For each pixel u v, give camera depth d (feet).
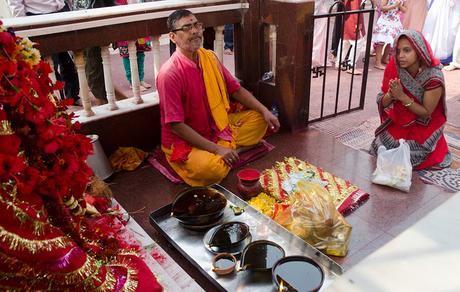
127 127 10.35
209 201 7.70
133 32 9.70
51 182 4.02
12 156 3.61
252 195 8.61
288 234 7.01
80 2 12.49
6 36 3.84
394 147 9.88
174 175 9.62
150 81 16.12
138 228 7.50
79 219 4.76
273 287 6.10
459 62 17.34
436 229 2.14
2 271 3.85
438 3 17.19
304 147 10.79
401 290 1.86
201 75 9.42
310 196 7.27
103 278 4.52
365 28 16.69
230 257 6.57
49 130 3.94
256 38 11.53
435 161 9.53
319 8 16.58
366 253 7.04
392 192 8.73
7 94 3.72
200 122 9.65
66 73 12.96
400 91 9.09
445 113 9.38
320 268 6.15
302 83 11.12
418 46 8.81
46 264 3.92
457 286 1.86
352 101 13.91
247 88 12.35
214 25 11.12
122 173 9.96
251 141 10.22
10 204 3.65
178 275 6.53
